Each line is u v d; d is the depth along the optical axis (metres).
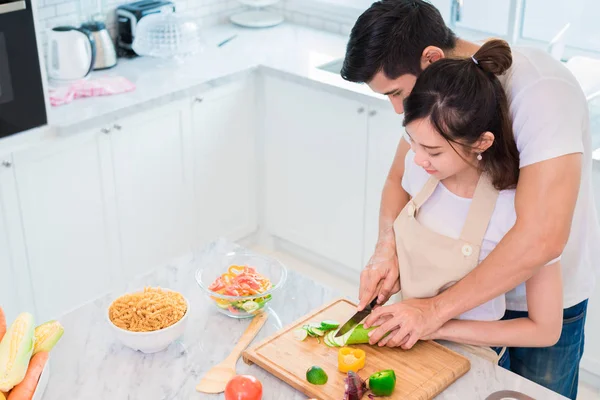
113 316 1.71
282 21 4.03
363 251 3.45
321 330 1.71
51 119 2.83
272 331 1.77
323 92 3.25
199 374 1.63
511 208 1.66
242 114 3.53
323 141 3.36
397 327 1.66
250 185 3.73
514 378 1.63
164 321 1.68
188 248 3.55
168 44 3.38
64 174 2.92
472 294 1.64
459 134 1.52
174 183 3.36
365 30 1.66
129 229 3.25
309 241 3.66
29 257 2.93
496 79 1.56
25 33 2.63
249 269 1.88
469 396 1.58
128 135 3.08
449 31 1.71
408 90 1.72
